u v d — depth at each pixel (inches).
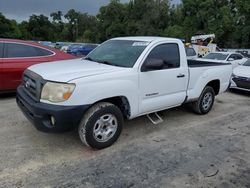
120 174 130.5
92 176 128.0
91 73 148.3
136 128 192.9
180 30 1781.5
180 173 133.5
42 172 129.7
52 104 137.0
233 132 193.6
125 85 157.3
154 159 146.9
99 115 148.7
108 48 194.7
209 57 527.2
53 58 280.8
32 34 3462.1
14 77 258.8
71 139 168.1
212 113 241.6
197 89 215.2
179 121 213.2
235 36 1571.1
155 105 179.3
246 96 331.3
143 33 2213.3
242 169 139.6
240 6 1505.9
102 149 156.2
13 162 137.8
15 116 208.5
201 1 1668.3
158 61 167.8
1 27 2797.7
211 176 131.7
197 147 164.7
